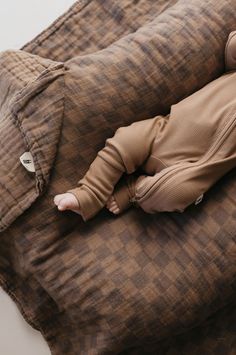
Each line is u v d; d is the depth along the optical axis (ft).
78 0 4.29
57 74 3.19
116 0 4.20
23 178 3.24
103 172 3.16
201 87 3.58
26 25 4.74
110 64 3.32
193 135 3.13
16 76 3.57
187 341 3.44
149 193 3.05
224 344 3.41
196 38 3.43
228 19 3.51
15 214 3.21
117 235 3.28
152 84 3.36
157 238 3.24
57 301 3.31
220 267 3.03
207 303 3.08
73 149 3.25
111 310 3.05
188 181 2.99
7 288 3.71
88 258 3.21
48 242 3.27
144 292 3.05
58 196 3.14
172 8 3.69
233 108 3.06
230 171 3.26
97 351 3.12
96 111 3.23
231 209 3.11
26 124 3.18
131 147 3.15
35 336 3.69
